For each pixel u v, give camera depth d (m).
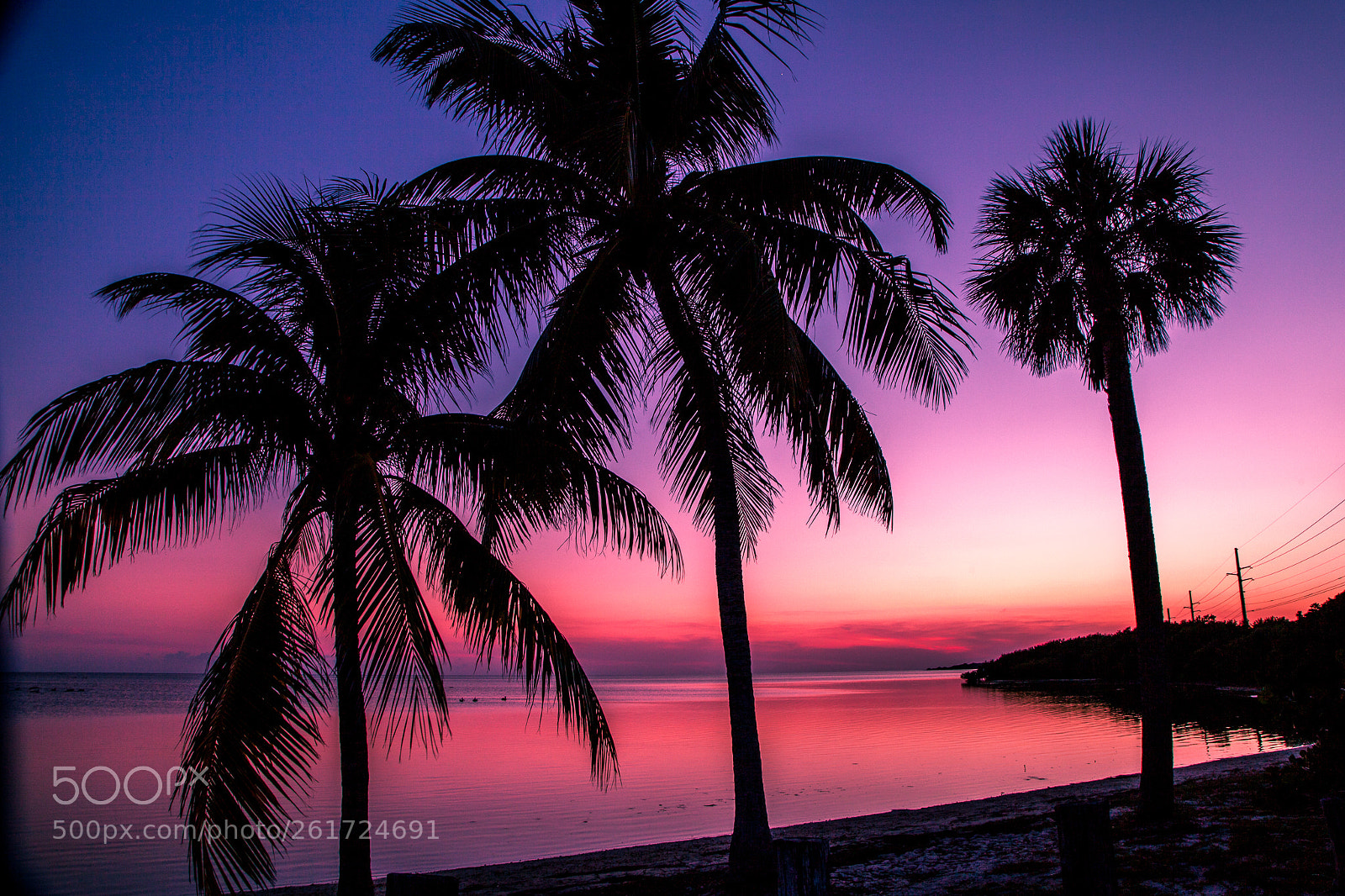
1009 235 11.43
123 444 6.34
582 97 9.09
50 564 5.97
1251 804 10.75
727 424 9.34
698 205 9.07
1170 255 10.84
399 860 12.76
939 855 9.51
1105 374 11.64
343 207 7.52
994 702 62.97
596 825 15.41
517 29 8.67
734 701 8.67
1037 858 8.96
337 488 7.26
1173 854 8.12
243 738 5.62
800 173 8.77
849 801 17.56
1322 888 6.61
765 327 7.36
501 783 21.28
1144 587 10.38
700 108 8.95
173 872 11.88
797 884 3.69
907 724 40.44
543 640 7.32
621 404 8.71
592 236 9.32
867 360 8.66
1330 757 10.20
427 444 7.80
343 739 6.96
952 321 8.29
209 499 6.81
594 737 7.43
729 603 8.87
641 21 9.14
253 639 6.12
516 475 7.67
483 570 7.36
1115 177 11.05
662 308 9.21
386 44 8.40
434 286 7.79
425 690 5.98
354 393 7.51
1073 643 97.81
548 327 8.53
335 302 7.55
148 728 37.34
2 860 12.68
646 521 8.76
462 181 8.80
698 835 14.52
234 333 7.26
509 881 9.33
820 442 9.53
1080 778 20.56
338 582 7.10
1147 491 10.52
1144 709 10.23
